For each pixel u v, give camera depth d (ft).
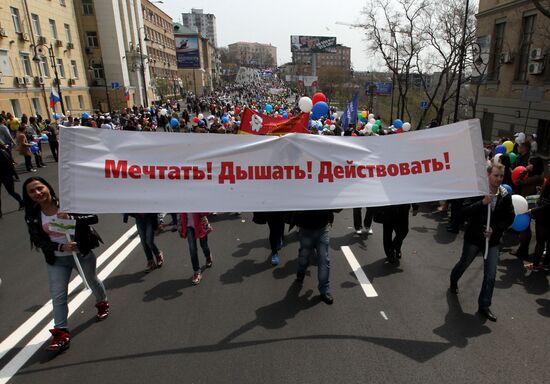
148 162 11.43
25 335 12.67
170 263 18.54
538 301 14.73
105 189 11.19
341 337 12.26
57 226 11.33
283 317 13.51
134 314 13.80
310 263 18.43
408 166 12.68
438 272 17.38
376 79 189.88
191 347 11.80
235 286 16.01
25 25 84.99
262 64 565.94
